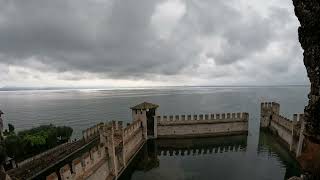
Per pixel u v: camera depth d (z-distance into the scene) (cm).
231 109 12525
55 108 14725
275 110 5572
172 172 3669
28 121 10006
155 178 3475
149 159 4244
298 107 11769
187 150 4697
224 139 5316
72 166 2364
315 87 872
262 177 3450
